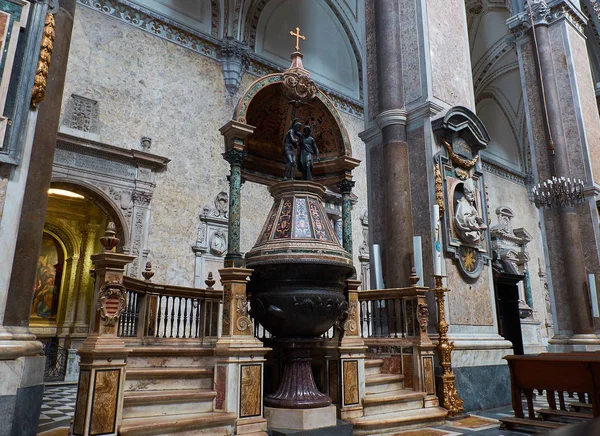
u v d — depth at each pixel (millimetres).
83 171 10680
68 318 12852
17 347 3277
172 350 4484
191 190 12391
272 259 4383
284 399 4309
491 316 7070
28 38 3742
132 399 3672
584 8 13906
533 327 18516
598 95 13125
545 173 10055
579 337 8953
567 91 10195
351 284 5059
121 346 3471
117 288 3551
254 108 5871
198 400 4020
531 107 10508
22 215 3611
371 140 7660
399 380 5656
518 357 5266
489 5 17406
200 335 5648
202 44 13609
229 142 5348
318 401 4332
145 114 11992
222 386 4066
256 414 4086
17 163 3543
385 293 6059
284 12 15820
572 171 9883
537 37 10656
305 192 5027
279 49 15625
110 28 11844
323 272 4410
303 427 4125
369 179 7543
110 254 3559
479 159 7508
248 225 13188
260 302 4473
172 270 11594
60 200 13508
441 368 5719
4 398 3158
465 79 7746
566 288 9305
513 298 9484
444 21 7715
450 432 4727
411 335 5773
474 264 6973
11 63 3621
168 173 12078
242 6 14281
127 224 11133
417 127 6996
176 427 3576
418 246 6270
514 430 4863
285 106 6121
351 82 17531
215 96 13531
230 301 4250
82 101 10953
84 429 3209
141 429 3408
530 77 10656
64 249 13992
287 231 4660
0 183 3486
